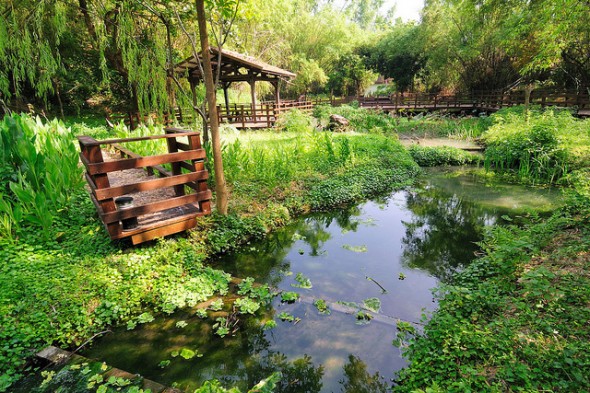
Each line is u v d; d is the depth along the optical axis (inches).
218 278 183.3
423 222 284.2
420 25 1129.4
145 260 180.5
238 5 219.5
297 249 235.5
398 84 1357.0
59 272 161.3
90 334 142.9
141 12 264.4
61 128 280.8
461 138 627.5
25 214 187.9
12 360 122.4
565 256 159.3
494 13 810.2
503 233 204.2
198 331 147.1
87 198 229.0
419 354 118.1
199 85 628.7
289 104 759.1
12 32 279.4
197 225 220.1
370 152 449.7
